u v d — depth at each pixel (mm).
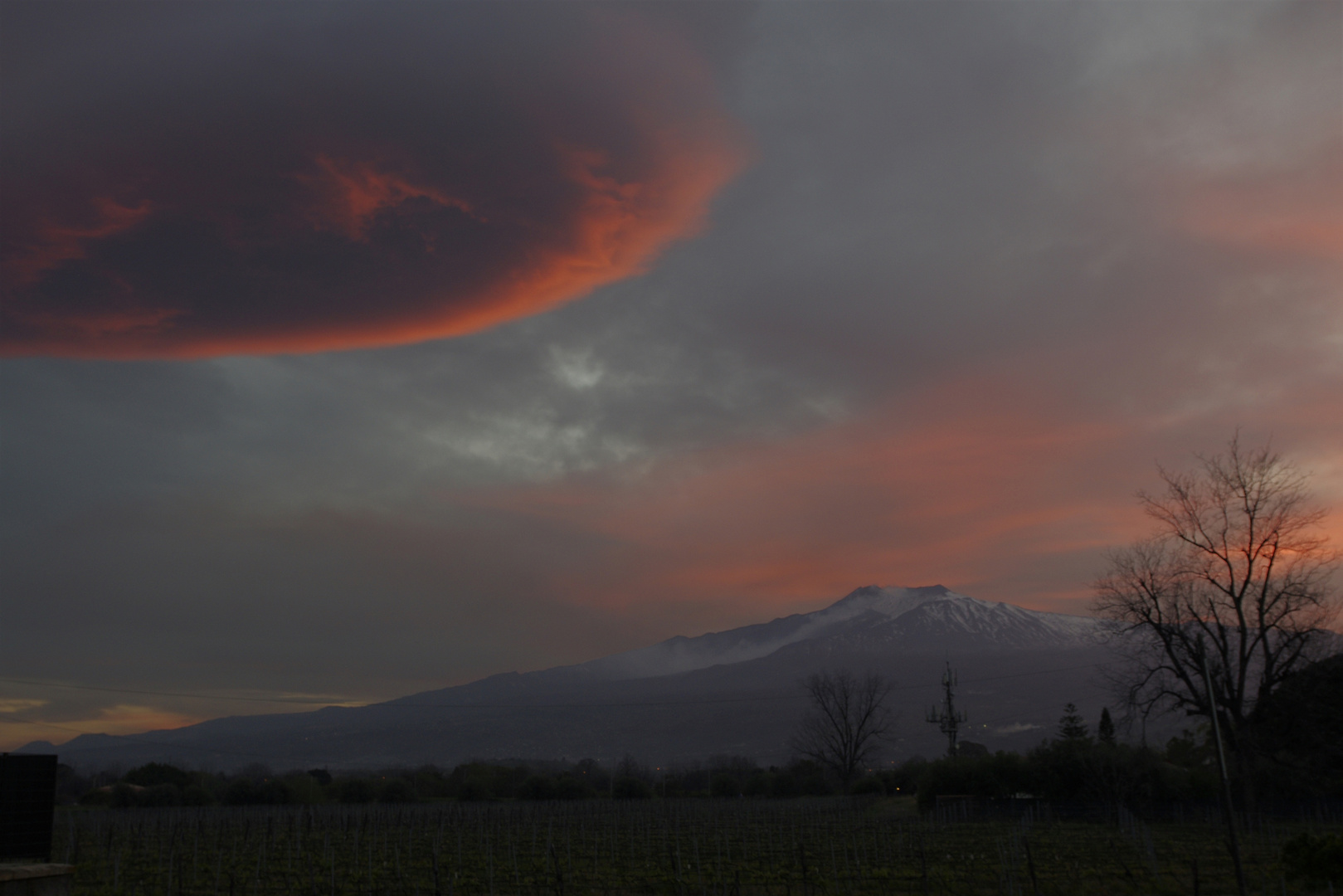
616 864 43031
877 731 119250
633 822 67250
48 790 15570
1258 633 52344
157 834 57969
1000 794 72812
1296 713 53094
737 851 47156
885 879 35375
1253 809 52188
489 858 35219
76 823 65125
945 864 38938
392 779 116750
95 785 119062
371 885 36312
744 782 122875
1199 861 37656
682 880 36156
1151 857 36469
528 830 62406
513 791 115500
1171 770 65000
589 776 135125
